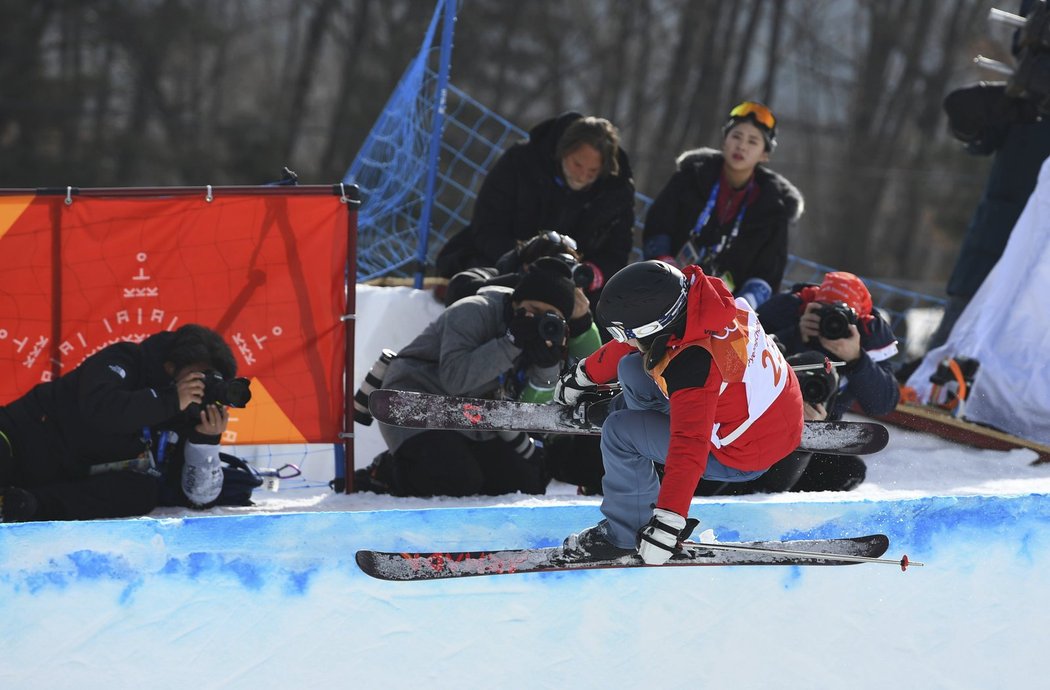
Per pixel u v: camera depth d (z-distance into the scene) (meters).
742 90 96.88
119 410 13.43
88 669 12.21
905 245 90.69
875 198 91.50
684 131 93.69
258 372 15.75
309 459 21.72
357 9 86.94
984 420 19.84
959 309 22.89
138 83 82.94
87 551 12.16
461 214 72.75
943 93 94.12
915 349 41.12
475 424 14.51
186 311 15.52
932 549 14.49
